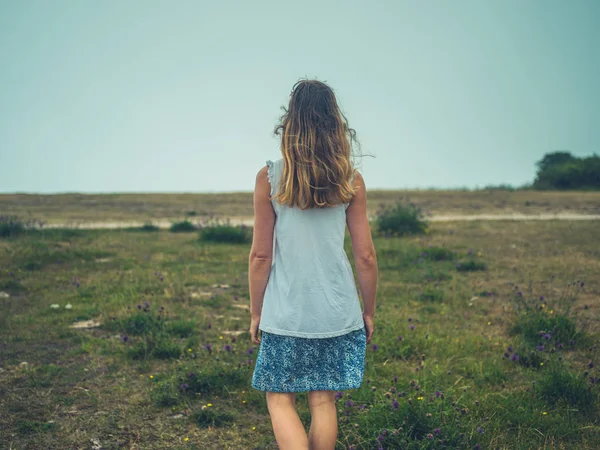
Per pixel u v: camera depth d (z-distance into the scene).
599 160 37.03
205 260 11.04
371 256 2.72
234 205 25.55
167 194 31.09
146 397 4.24
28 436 3.60
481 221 17.81
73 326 6.20
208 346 5.08
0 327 6.09
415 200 26.48
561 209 22.56
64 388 4.39
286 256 2.65
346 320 2.66
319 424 2.61
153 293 7.79
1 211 21.42
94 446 3.51
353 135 2.75
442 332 5.92
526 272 9.41
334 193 2.62
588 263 10.12
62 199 27.22
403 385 4.30
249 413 4.05
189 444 3.58
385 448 3.39
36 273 9.22
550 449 3.42
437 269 9.75
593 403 4.04
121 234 15.04
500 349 5.37
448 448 3.31
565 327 5.64
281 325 2.62
